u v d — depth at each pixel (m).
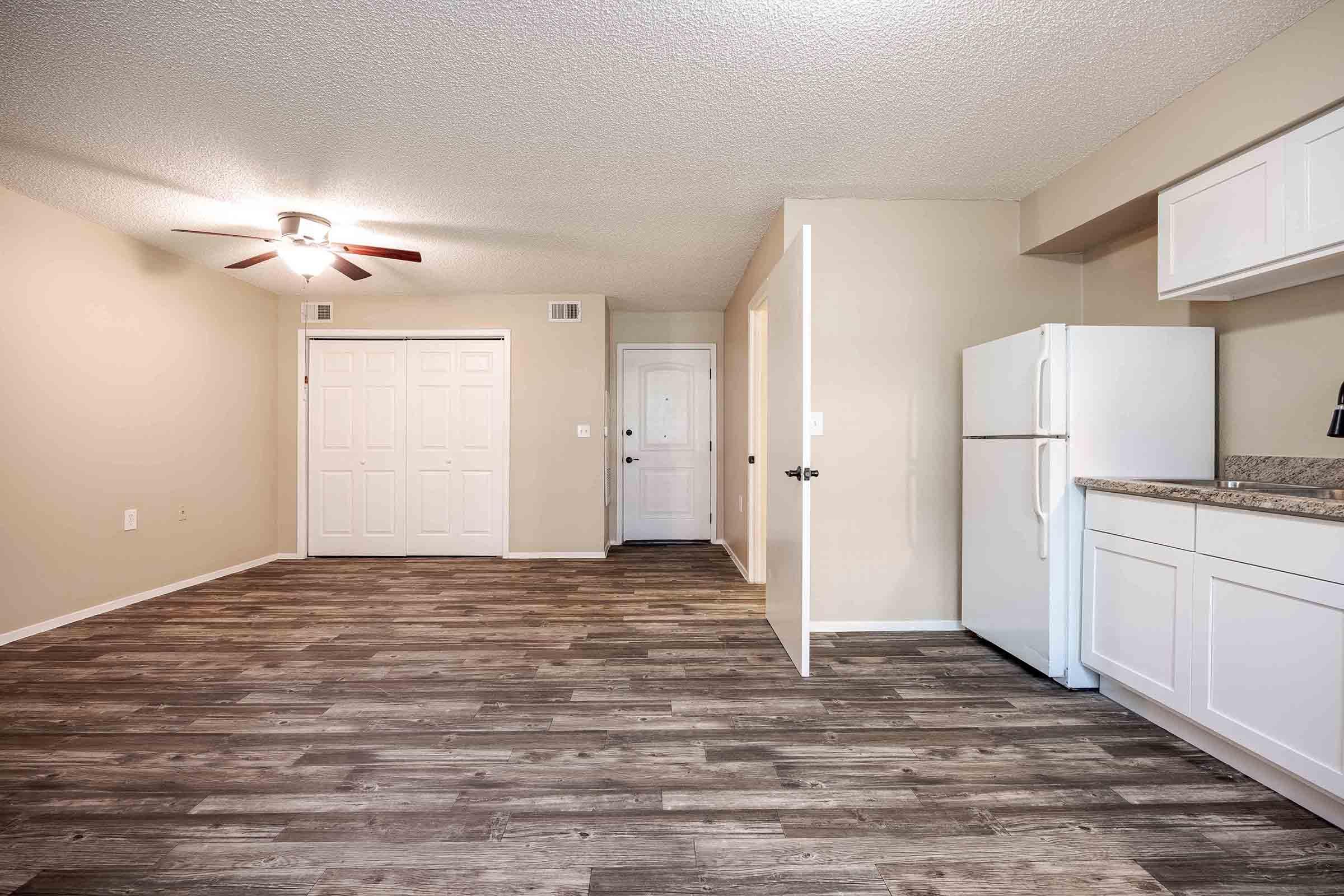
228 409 4.88
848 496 3.45
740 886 1.45
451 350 5.62
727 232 3.97
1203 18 1.95
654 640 3.30
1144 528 2.22
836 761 2.03
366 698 2.52
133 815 1.72
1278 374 2.40
